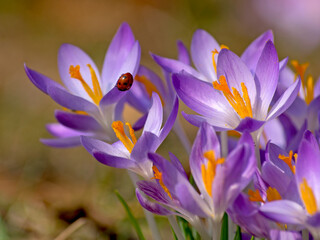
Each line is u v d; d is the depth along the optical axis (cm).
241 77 43
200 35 46
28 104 82
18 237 54
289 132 45
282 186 40
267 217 39
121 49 46
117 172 61
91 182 62
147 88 47
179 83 42
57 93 44
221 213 40
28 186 61
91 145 42
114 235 55
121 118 46
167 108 47
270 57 42
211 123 42
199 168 41
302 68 46
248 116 42
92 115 45
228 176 39
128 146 43
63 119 46
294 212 39
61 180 64
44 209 57
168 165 40
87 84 46
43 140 48
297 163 40
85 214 56
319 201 40
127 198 58
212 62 46
